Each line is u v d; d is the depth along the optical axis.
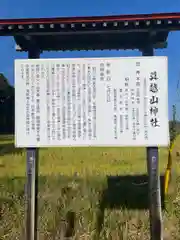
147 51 5.76
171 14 5.20
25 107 5.63
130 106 5.48
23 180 8.04
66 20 5.32
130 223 6.78
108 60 5.52
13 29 5.48
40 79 5.62
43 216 6.95
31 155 5.73
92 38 6.04
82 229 6.78
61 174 8.19
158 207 5.55
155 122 5.45
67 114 5.57
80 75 5.56
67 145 5.55
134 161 9.18
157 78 5.46
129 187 7.50
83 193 7.42
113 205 7.12
